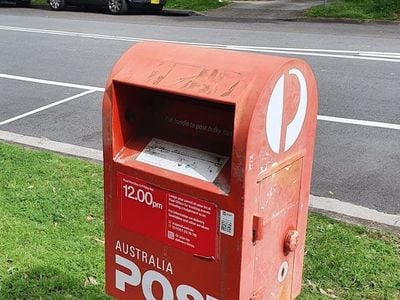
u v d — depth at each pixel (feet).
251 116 5.70
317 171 16.05
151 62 6.70
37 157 16.24
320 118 20.66
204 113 6.56
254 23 47.65
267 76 5.83
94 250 11.21
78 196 13.53
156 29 43.93
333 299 9.75
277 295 6.97
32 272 10.39
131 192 6.88
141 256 7.04
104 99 6.89
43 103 24.06
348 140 18.47
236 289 6.24
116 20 51.55
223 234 6.17
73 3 61.82
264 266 6.55
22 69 30.66
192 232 6.43
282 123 6.21
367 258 10.83
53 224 12.25
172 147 6.75
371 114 21.04
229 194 5.98
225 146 6.39
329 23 47.14
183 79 6.27
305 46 34.19
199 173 6.34
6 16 57.47
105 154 7.04
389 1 49.73
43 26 47.75
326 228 11.96
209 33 40.91
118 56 33.35
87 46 36.83
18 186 14.05
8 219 12.34
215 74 6.14
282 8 55.67
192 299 6.68
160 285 6.96
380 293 9.89
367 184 15.16
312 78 6.55
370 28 42.83
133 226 6.98
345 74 26.73
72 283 10.14
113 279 7.48
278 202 6.51
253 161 5.87
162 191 6.55
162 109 6.96
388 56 30.53
